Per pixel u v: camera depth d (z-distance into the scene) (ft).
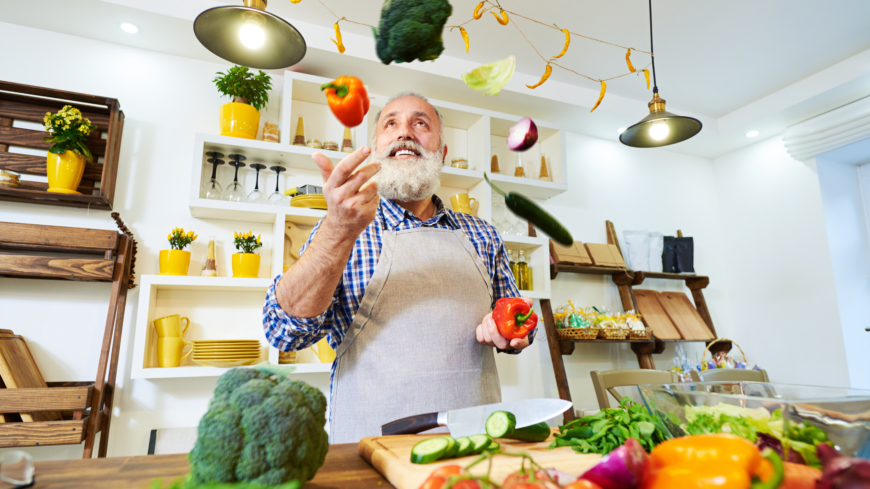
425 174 4.41
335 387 3.84
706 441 1.47
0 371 5.57
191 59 7.80
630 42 8.07
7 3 6.48
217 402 1.57
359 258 4.12
